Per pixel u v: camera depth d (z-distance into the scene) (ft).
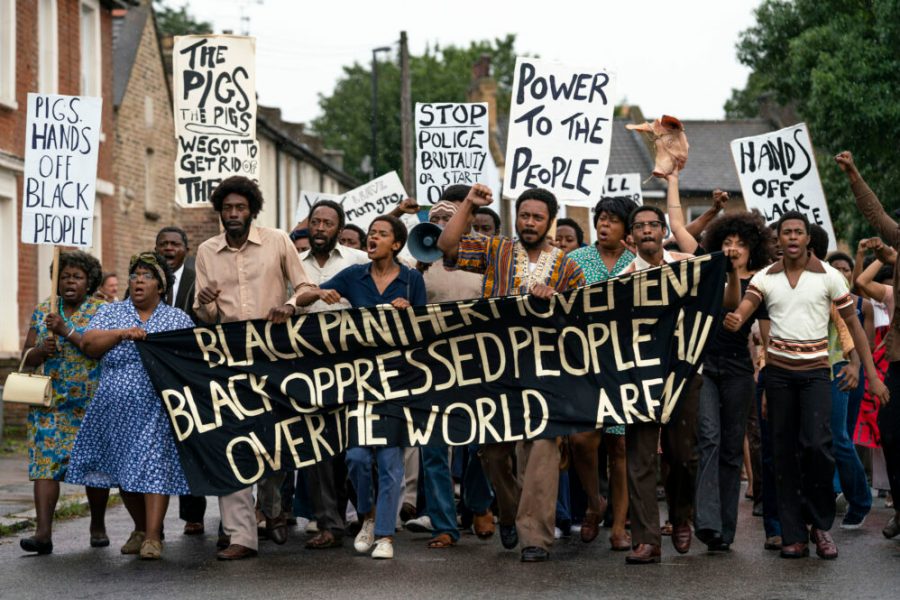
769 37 89.76
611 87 34.91
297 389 28.40
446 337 28.17
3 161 64.54
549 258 28.02
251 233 29.04
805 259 27.61
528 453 28.48
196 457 28.12
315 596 22.89
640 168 155.02
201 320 29.45
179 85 40.32
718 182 149.89
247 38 40.34
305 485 32.09
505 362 27.94
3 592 23.75
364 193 51.47
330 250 32.50
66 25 75.82
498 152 170.60
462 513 33.30
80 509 36.76
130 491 27.84
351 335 28.35
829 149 80.07
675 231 31.48
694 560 27.04
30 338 29.50
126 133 90.02
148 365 28.14
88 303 30.12
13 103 66.49
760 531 31.81
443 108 47.39
